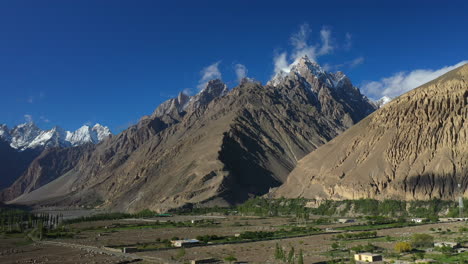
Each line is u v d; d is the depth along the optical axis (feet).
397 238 449.89
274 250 402.31
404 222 602.44
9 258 413.39
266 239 485.97
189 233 583.99
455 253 349.61
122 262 364.99
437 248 370.32
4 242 549.54
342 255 358.02
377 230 532.73
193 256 380.58
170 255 392.47
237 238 499.10
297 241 460.55
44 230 610.24
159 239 506.07
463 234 458.50
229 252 399.24
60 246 494.18
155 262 360.28
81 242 522.47
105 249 449.48
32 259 400.06
